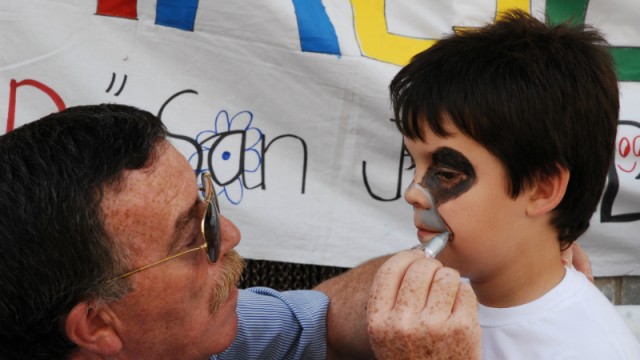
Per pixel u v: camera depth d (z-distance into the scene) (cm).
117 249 104
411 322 98
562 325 114
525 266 115
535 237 114
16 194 98
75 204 99
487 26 123
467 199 109
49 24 166
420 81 113
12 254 98
